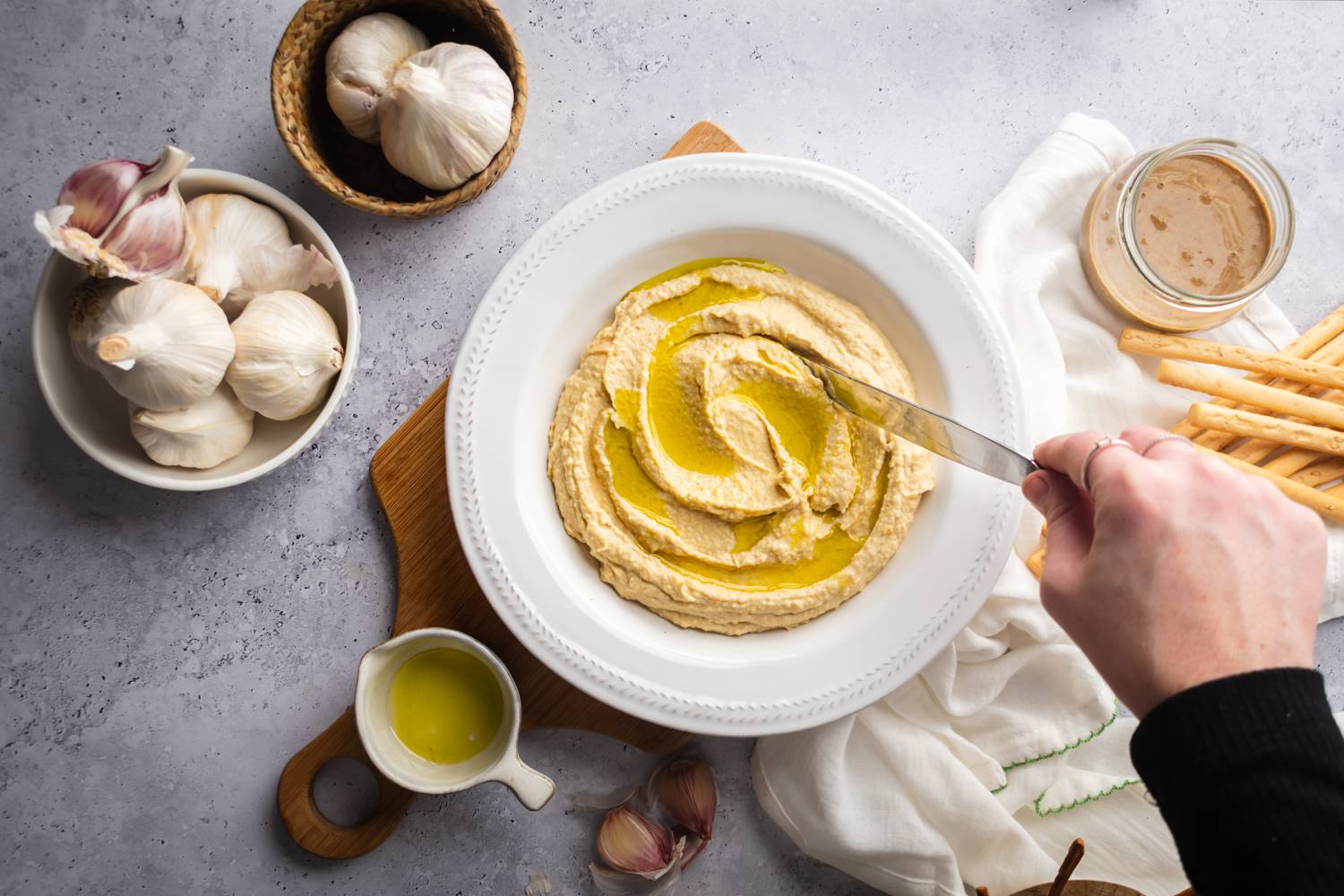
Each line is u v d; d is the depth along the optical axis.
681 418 0.58
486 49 0.58
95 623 0.60
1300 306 0.63
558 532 0.57
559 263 0.56
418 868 0.61
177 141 0.60
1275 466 0.60
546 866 0.62
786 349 0.57
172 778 0.60
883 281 0.56
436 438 0.60
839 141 0.63
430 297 0.62
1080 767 0.61
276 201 0.55
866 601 0.57
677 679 0.56
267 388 0.54
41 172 0.60
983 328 0.56
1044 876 0.59
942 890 0.60
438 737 0.58
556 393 0.58
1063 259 0.61
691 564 0.57
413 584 0.59
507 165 0.58
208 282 0.54
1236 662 0.41
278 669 0.61
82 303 0.54
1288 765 0.39
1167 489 0.43
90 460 0.60
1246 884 0.39
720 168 0.56
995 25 0.63
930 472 0.56
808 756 0.60
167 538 0.61
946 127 0.63
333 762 0.61
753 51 0.63
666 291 0.58
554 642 0.56
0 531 0.60
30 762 0.60
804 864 0.63
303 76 0.56
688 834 0.61
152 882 0.60
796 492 0.57
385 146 0.56
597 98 0.62
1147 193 0.60
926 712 0.61
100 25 0.60
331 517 0.61
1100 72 0.63
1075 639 0.45
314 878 0.61
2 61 0.60
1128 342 0.61
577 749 0.62
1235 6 0.63
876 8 0.63
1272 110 0.63
